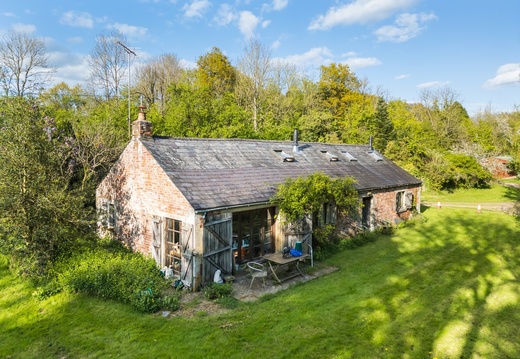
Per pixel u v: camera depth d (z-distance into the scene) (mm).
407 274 11664
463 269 12109
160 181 11828
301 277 11523
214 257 10922
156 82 40875
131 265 10922
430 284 10688
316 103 42906
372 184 18219
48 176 11570
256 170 14445
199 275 10391
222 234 11242
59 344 7477
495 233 17625
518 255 13750
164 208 11680
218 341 7414
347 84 48875
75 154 18172
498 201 29969
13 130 10727
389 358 6754
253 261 12867
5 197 10438
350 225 16812
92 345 7398
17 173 10727
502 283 10703
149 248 12586
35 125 11156
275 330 7832
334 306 9070
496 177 41500
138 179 12969
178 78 40312
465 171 35406
